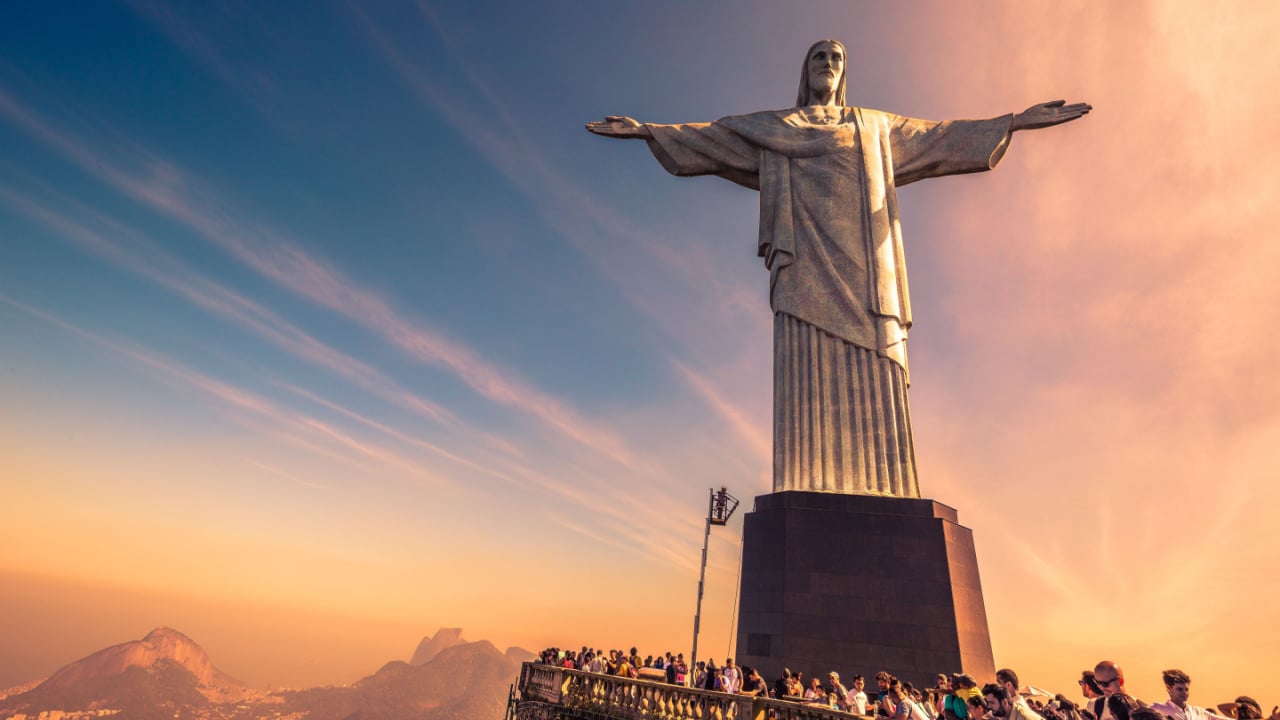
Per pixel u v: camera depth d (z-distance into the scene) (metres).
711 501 38.41
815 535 24.39
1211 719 9.52
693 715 17.47
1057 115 31.16
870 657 22.48
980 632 23.88
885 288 28.67
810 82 33.97
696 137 33.03
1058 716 12.68
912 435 27.20
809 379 28.03
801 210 30.33
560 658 27.31
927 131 32.06
